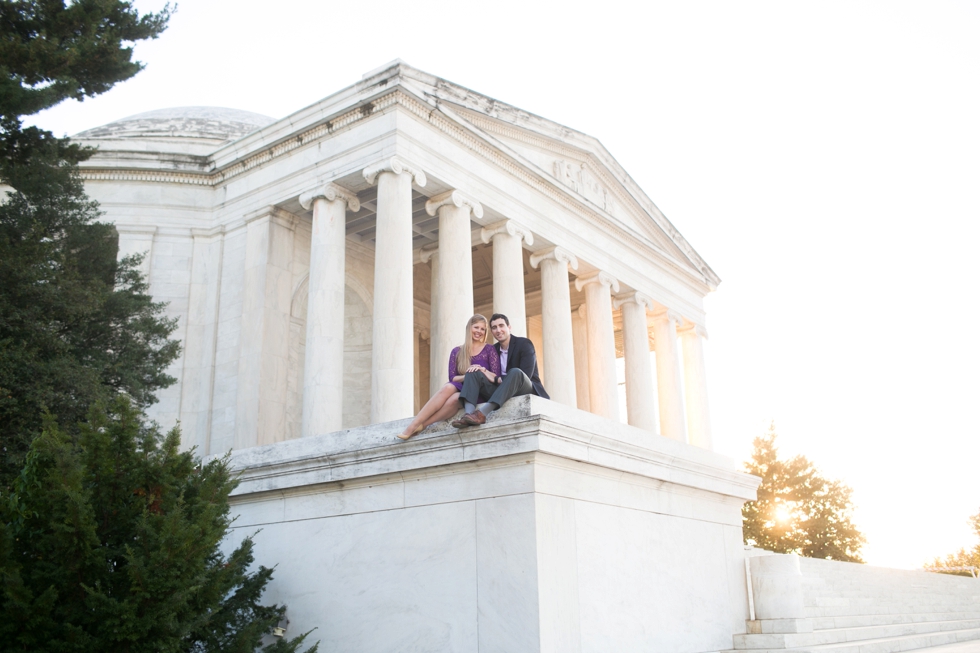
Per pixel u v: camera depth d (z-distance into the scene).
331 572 14.70
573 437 13.17
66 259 25.70
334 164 34.12
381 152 32.66
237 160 37.25
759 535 70.44
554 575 12.41
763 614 18.33
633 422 45.81
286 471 15.72
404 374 30.28
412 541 13.77
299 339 36.62
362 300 41.62
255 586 14.08
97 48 22.08
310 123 34.91
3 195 35.72
